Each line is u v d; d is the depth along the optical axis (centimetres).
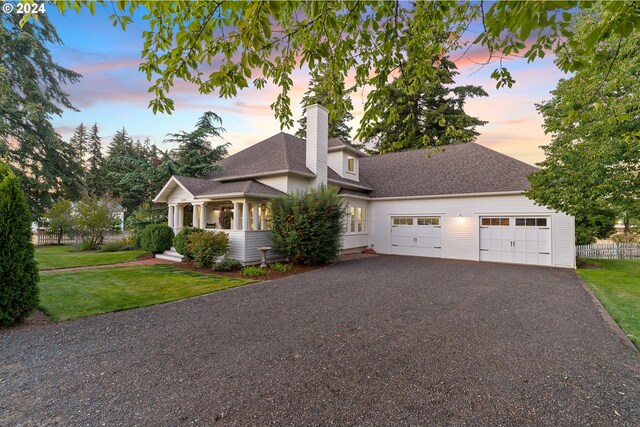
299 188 1261
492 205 1267
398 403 260
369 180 1731
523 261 1196
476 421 238
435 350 370
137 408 251
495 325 463
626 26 185
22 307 460
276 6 185
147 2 224
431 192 1424
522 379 304
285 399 264
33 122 1658
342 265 1113
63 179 1827
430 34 313
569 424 236
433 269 1023
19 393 273
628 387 291
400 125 2495
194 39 231
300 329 441
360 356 352
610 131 715
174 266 1028
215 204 1428
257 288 719
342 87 373
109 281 777
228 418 238
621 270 1038
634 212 794
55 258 1188
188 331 433
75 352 362
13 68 1589
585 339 411
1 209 448
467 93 2505
